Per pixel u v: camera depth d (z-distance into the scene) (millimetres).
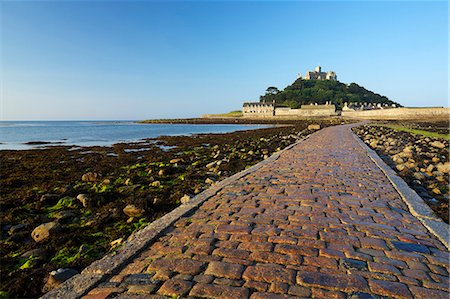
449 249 3418
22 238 5430
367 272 2910
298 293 2572
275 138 26438
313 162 9594
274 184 6582
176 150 21375
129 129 69562
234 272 2926
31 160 17531
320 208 4840
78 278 2943
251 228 4039
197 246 3535
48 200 7812
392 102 127000
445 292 2604
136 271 3035
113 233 5383
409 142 18422
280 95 127312
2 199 8188
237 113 136500
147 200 6691
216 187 6391
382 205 4996
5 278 3951
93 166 14531
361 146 14430
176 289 2674
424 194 6668
